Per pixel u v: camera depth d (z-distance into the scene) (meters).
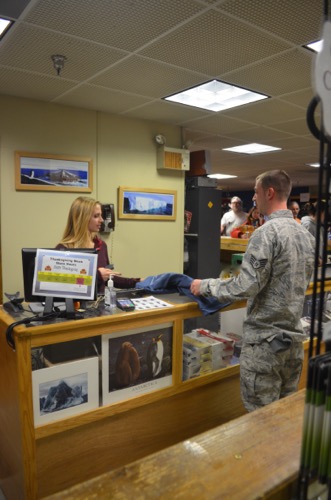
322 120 0.53
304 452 0.60
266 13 2.06
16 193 3.42
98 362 1.71
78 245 2.59
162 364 1.91
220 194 4.89
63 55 2.59
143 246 4.27
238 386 2.25
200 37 2.34
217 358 2.14
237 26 2.20
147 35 2.31
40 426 1.56
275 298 1.73
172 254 4.52
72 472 1.67
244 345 1.85
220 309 2.00
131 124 4.08
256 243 1.70
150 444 1.90
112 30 2.25
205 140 5.38
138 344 1.82
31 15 2.09
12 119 3.36
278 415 0.87
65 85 3.13
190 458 0.71
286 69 2.82
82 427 1.68
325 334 0.64
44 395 1.57
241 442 0.76
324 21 0.54
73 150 3.70
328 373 0.56
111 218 3.92
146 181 4.24
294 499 0.67
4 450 1.82
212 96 3.50
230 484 0.65
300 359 1.85
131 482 0.65
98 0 1.95
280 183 1.79
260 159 7.13
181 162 4.39
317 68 0.52
